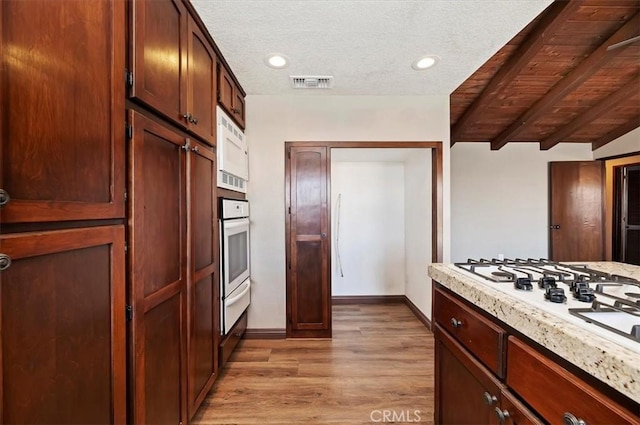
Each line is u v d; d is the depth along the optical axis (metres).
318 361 2.44
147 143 1.15
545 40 2.34
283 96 2.91
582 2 2.05
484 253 4.47
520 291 1.05
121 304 1.00
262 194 2.91
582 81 2.91
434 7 1.67
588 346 0.65
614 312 0.80
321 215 2.93
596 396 0.64
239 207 2.53
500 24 1.83
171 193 1.36
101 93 0.91
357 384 2.11
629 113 3.70
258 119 2.91
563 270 1.41
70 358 0.80
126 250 1.04
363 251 4.20
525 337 0.88
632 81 3.12
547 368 0.77
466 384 1.20
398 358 2.50
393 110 2.95
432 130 2.96
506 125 4.00
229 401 1.92
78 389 0.83
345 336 2.96
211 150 1.93
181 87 1.46
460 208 4.48
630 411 0.58
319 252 2.93
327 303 2.92
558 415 0.74
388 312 3.71
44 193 0.73
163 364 1.29
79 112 0.83
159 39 1.25
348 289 4.20
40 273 0.72
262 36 1.93
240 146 2.60
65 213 0.78
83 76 0.84
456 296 1.33
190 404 1.56
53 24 0.75
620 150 4.14
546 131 4.17
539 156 4.49
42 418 0.72
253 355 2.54
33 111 0.70
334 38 1.96
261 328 2.91
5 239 0.63
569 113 3.74
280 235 2.92
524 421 0.84
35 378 0.71
